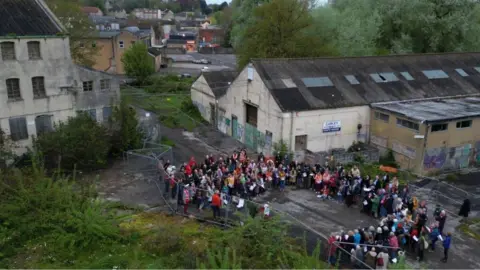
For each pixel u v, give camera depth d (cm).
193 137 3634
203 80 4219
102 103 3150
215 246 1720
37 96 2823
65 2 4644
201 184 2206
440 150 2830
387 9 4888
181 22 17425
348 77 3341
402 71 3572
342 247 1752
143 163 2730
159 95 5391
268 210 1997
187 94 5578
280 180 2502
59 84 2905
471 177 2822
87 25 4797
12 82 2705
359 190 2309
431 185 2653
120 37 7162
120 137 2931
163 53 9050
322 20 4919
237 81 3441
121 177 2628
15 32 2683
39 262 1642
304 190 2527
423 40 4875
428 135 2744
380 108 3036
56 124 2900
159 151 2931
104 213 2009
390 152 3014
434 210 2256
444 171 2894
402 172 2800
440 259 1830
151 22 13738
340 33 4703
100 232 1788
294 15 4697
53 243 1752
